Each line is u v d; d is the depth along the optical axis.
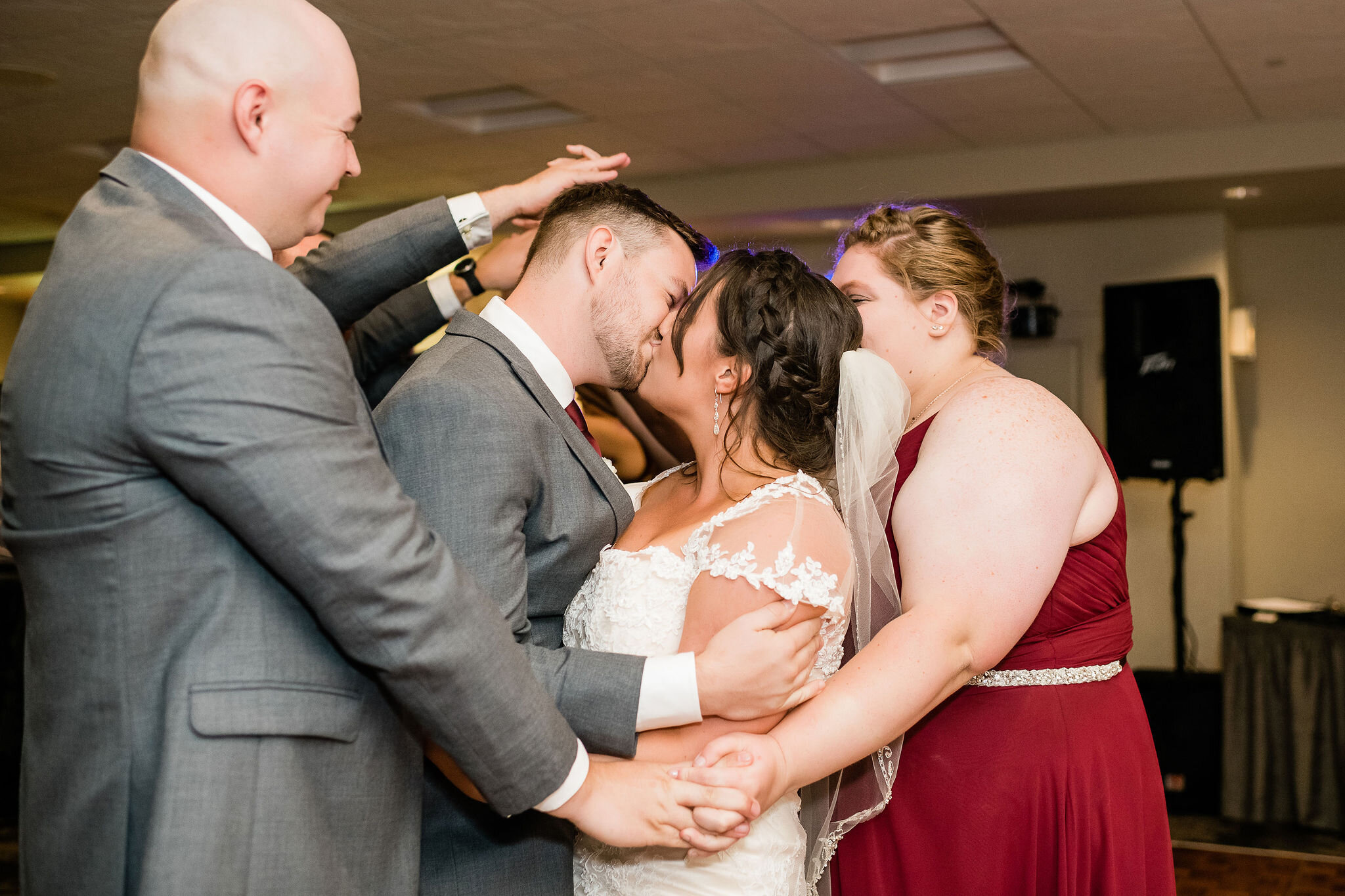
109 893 1.21
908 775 1.70
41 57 5.04
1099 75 5.25
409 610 1.21
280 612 1.25
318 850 1.25
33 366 1.23
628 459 3.19
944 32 4.97
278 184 1.34
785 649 1.38
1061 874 1.63
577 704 1.40
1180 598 6.43
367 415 1.32
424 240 2.07
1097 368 7.44
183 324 1.15
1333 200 6.78
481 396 1.45
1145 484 7.31
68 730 1.25
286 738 1.23
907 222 1.88
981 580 1.54
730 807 1.36
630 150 6.69
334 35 1.38
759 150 6.73
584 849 1.59
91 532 1.21
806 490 1.51
